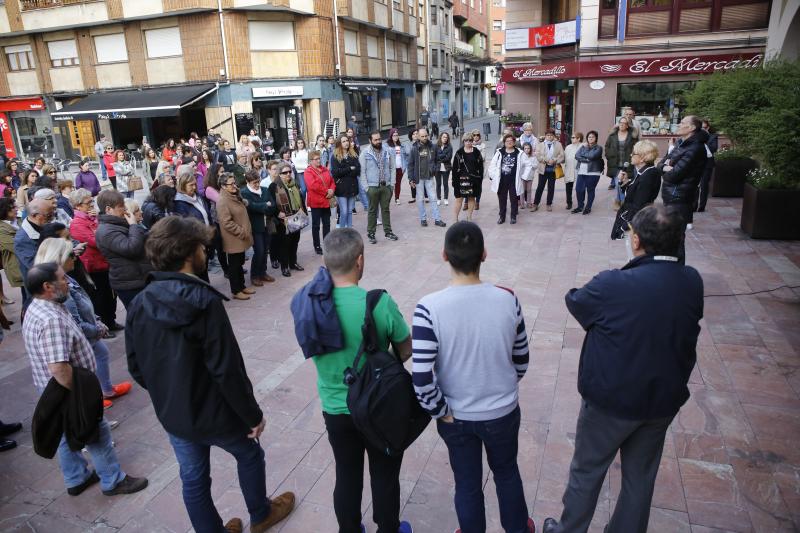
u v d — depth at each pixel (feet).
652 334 7.00
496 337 7.36
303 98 79.61
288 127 80.74
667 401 7.16
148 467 11.93
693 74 54.03
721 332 16.33
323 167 27.53
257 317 20.12
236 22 72.74
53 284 10.09
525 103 66.59
